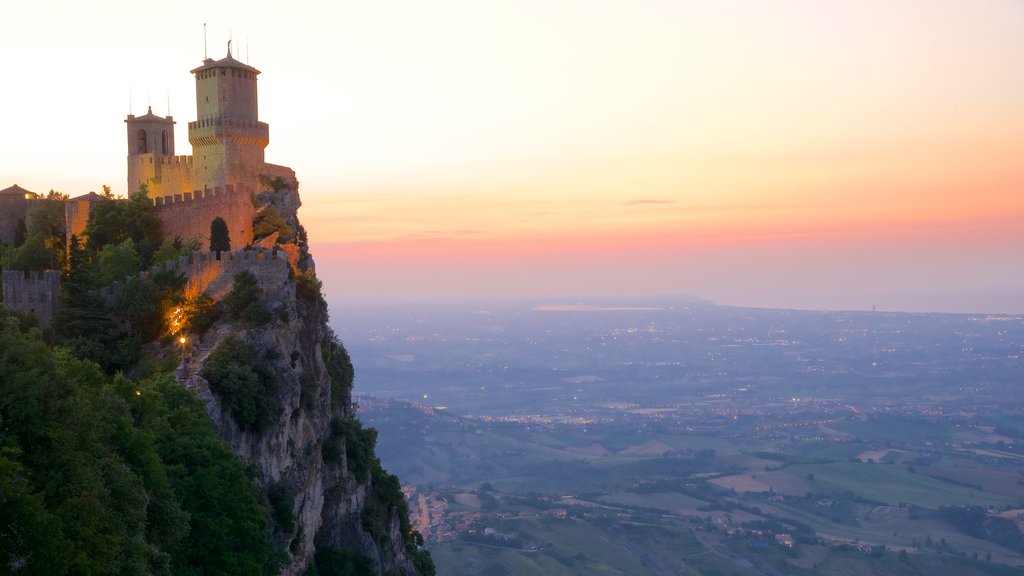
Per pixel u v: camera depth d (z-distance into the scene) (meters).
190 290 104.44
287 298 105.44
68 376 64.31
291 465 99.94
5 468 48.72
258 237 128.75
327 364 121.81
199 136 132.62
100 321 100.94
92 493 52.78
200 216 123.50
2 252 125.94
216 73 131.25
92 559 51.47
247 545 73.69
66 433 54.81
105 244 119.56
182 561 67.25
